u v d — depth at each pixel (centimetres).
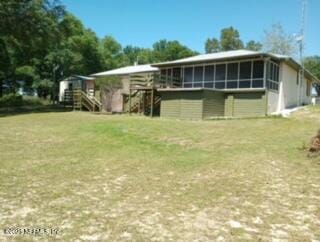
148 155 1011
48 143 1207
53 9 3016
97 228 487
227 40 7094
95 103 2916
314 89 4825
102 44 6319
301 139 1223
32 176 768
